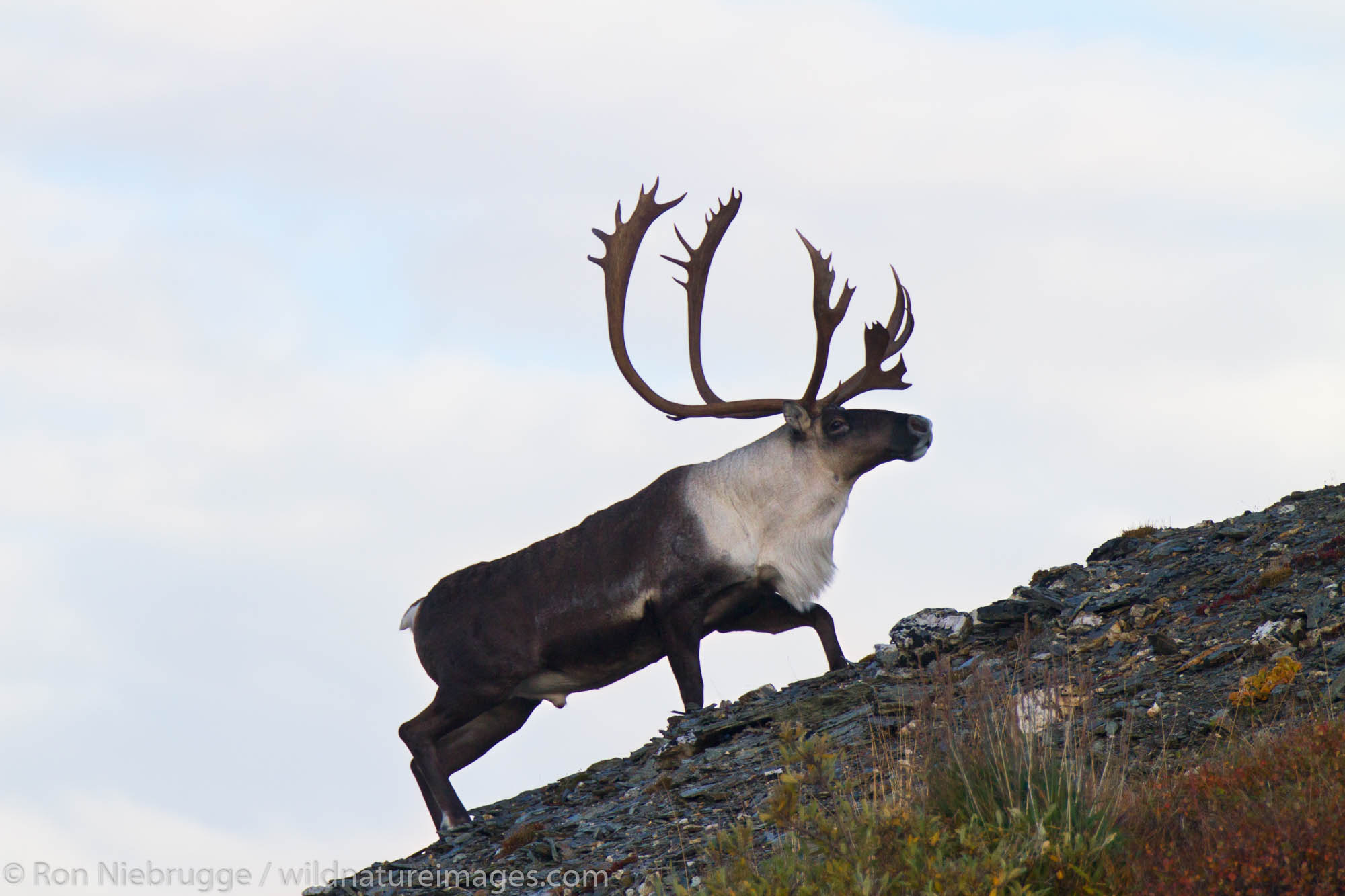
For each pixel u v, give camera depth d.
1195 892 18.48
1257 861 18.55
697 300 45.22
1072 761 23.23
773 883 20.41
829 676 38.97
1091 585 40.12
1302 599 32.84
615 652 41.69
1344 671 27.34
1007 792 21.69
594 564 41.59
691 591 40.69
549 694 42.81
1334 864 18.30
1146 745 26.73
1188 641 32.84
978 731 23.66
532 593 41.91
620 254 45.88
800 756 22.05
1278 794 20.75
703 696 40.66
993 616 37.88
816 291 42.47
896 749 28.98
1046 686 26.80
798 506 41.16
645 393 44.72
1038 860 20.02
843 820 21.31
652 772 35.25
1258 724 26.19
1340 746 21.62
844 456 41.06
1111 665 32.88
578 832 32.25
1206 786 22.00
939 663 31.98
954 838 21.02
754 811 29.20
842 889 19.31
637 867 28.28
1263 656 30.09
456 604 42.41
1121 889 19.47
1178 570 38.50
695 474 42.06
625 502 42.44
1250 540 39.25
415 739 41.47
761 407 43.16
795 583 41.28
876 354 43.28
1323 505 40.97
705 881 22.98
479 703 41.66
